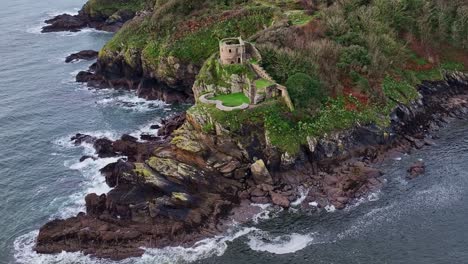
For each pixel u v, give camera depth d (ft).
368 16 440.86
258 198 312.91
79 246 279.90
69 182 345.10
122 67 523.29
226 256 270.05
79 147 393.29
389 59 426.10
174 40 479.00
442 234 276.41
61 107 469.16
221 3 519.60
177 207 300.20
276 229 288.51
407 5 472.03
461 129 390.01
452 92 445.37
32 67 574.15
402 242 272.31
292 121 347.36
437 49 472.44
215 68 393.70
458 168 336.49
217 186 320.70
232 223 294.25
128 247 277.85
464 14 480.23
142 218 297.33
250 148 337.31
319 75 377.30
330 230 285.43
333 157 345.72
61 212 313.53
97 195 316.19
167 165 322.75
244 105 352.28
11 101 479.82
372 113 372.79
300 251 270.46
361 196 312.09
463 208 296.10
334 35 428.56
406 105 396.98
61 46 654.12
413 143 369.71
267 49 389.19
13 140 406.41
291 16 460.55
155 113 453.58
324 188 319.68
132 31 524.52
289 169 332.60
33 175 355.97
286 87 354.33
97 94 501.97
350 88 385.70
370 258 262.26
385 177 330.54
